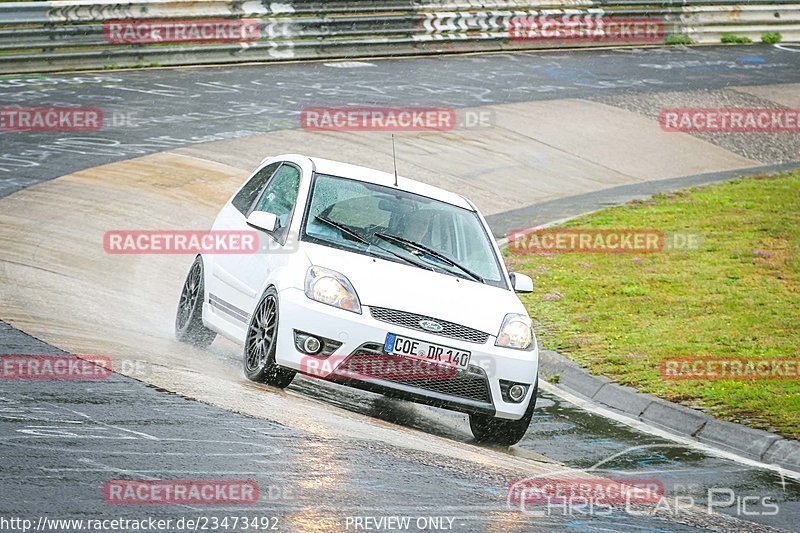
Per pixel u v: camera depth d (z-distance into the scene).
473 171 69.62
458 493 20.06
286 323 26.20
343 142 71.44
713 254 53.19
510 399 26.80
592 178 71.56
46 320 30.77
